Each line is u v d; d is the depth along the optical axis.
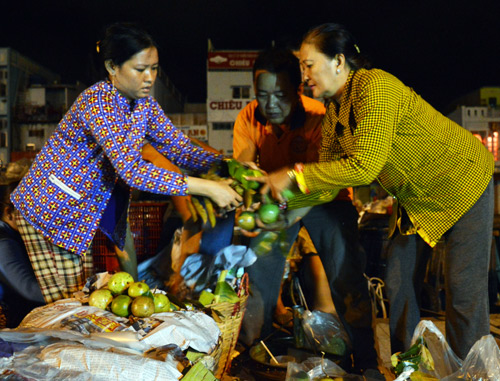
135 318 2.45
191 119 40.16
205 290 3.06
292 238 3.56
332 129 2.97
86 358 1.97
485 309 2.78
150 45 2.65
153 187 2.64
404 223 2.98
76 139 2.76
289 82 3.38
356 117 2.67
